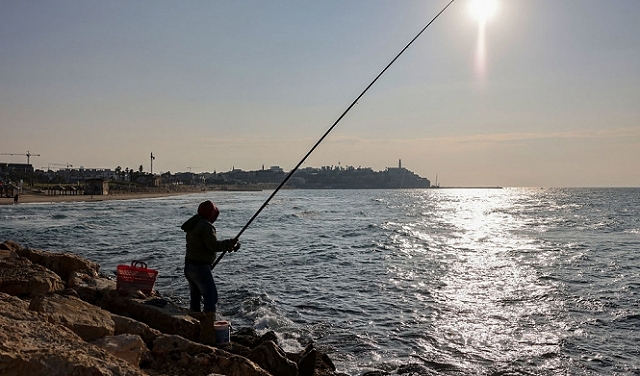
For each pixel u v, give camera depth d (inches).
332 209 2790.4
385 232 1347.2
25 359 149.6
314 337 399.9
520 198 5315.0
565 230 1482.5
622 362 355.3
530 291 589.3
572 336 413.7
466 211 2689.5
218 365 224.2
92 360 158.9
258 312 466.9
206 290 291.9
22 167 7199.8
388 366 337.7
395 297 550.3
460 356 362.3
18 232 1269.7
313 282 629.0
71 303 241.8
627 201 4087.1
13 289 290.2
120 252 887.7
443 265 782.5
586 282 647.1
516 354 368.8
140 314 282.2
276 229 1439.5
